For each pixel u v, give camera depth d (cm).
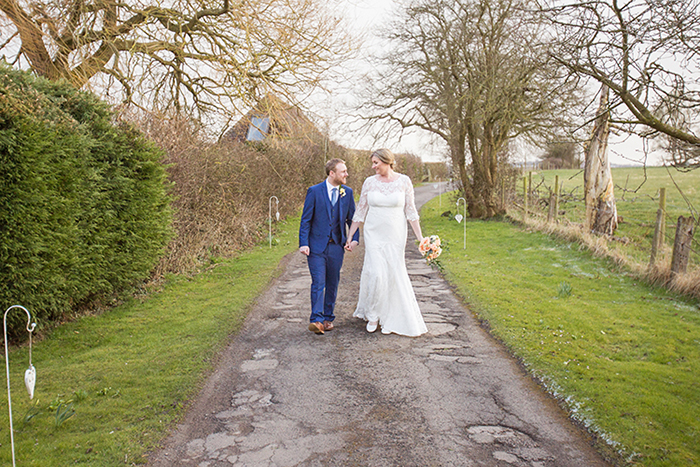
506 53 1284
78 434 304
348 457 281
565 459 277
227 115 1078
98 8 844
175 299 655
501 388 371
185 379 388
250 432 311
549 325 511
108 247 588
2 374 401
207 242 969
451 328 522
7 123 434
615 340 464
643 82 428
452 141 1762
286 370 412
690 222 636
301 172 1880
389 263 500
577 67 446
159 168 680
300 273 834
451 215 1769
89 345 475
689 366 401
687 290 612
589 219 1109
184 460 279
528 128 1552
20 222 438
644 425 304
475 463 273
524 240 1103
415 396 360
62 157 493
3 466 265
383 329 505
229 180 1105
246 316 572
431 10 1512
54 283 478
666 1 397
